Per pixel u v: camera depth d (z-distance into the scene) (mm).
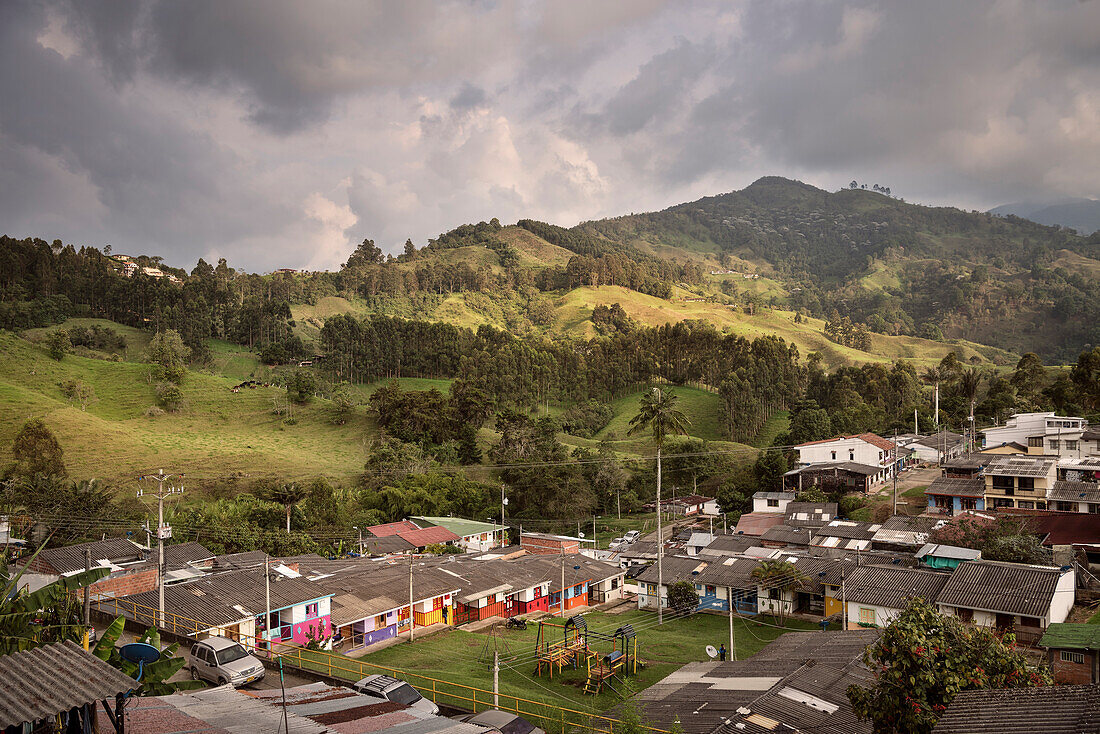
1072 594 43781
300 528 78375
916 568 48875
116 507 74000
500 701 32750
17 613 17094
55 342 154375
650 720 28812
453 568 58594
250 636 38469
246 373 184875
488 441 136125
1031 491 67250
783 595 56094
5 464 89000
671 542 82312
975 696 18969
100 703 18688
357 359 185875
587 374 188000
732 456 125312
